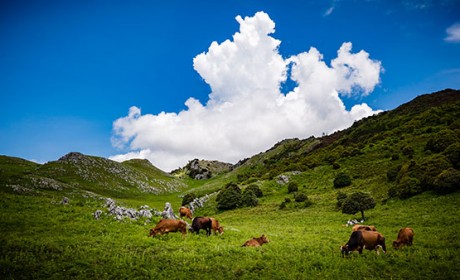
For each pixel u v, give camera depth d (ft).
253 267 45.80
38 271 40.47
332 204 153.17
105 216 72.64
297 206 162.81
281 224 122.11
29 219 64.80
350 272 43.91
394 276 42.29
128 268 43.34
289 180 235.61
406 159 188.14
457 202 100.48
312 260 49.67
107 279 39.68
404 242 59.16
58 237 54.60
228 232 78.02
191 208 213.25
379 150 232.53
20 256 43.75
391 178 159.22
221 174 559.38
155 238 61.26
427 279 40.27
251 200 190.80
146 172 421.18
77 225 64.49
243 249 55.98
